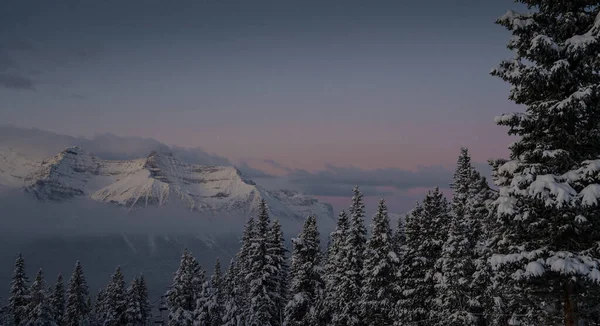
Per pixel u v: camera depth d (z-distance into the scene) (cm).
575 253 1378
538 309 1645
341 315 4075
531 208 1450
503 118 1446
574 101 1327
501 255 1497
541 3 1463
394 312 3750
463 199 3334
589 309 1452
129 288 8231
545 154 1397
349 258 4206
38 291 7306
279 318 4756
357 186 4344
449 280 3078
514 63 1456
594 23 1339
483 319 2975
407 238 3859
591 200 1255
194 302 6919
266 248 4769
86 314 8319
